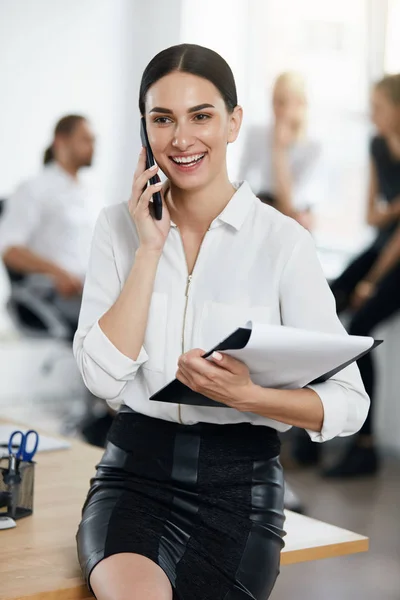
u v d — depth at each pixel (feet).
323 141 25.36
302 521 9.93
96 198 25.25
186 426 8.36
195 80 8.07
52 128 28.66
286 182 23.97
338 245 25.30
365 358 20.48
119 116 29.45
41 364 26.91
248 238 8.50
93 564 7.38
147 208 8.23
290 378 7.75
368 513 17.56
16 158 28.25
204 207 8.54
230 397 7.55
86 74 28.94
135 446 8.46
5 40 27.81
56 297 23.31
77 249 24.40
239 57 27.14
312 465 21.07
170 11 28.02
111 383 8.38
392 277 20.44
